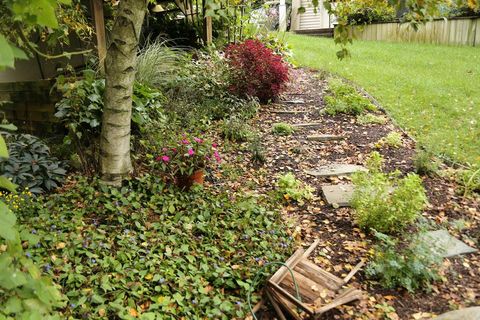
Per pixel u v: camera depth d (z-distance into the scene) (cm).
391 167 446
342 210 368
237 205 352
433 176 424
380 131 541
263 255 298
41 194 352
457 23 1112
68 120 381
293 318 252
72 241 274
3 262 93
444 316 238
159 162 368
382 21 1215
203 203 349
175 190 365
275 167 450
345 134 534
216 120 553
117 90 336
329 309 246
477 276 289
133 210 328
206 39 779
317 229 343
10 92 505
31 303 99
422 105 618
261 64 615
